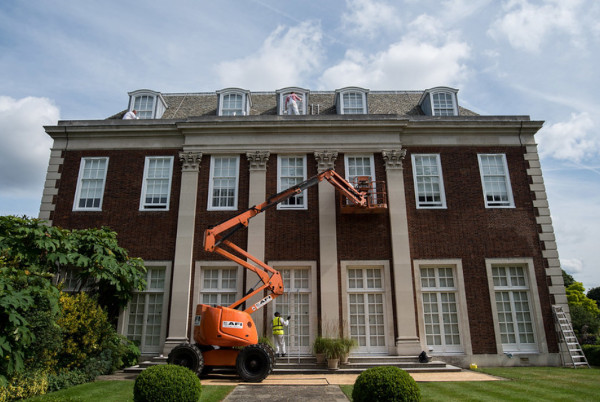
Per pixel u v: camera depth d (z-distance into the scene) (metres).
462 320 15.84
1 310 9.05
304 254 16.52
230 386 11.05
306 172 17.64
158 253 16.75
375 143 17.78
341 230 16.75
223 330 12.26
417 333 15.70
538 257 16.61
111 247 14.53
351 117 18.02
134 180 17.80
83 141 18.39
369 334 15.77
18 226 12.37
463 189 17.41
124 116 19.20
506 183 17.61
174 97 22.33
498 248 16.67
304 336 15.76
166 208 17.41
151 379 7.87
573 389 10.48
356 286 16.38
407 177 17.55
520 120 18.09
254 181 17.44
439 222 16.95
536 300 16.08
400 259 16.27
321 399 9.58
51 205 17.52
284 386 11.23
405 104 21.14
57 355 11.69
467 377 12.77
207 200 17.39
